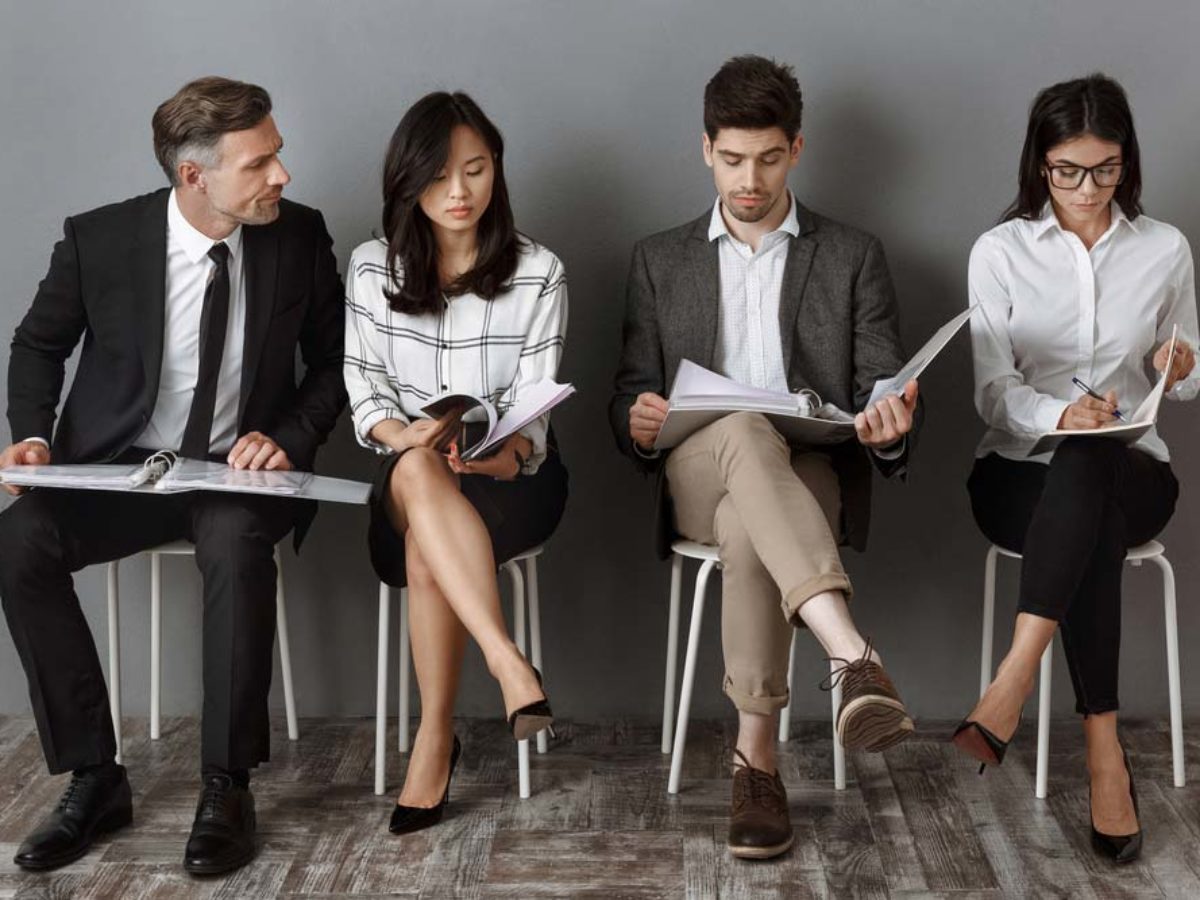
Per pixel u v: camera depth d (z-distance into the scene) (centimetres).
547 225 287
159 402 261
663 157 283
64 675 242
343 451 296
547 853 241
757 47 279
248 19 280
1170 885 229
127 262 255
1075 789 263
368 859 239
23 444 252
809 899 225
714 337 266
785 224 264
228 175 244
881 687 211
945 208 284
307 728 297
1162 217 282
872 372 262
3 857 241
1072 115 247
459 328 260
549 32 279
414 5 279
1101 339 263
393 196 252
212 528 242
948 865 235
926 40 278
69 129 284
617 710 303
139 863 238
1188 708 298
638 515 296
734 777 247
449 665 246
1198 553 293
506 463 249
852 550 297
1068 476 232
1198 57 277
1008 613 297
